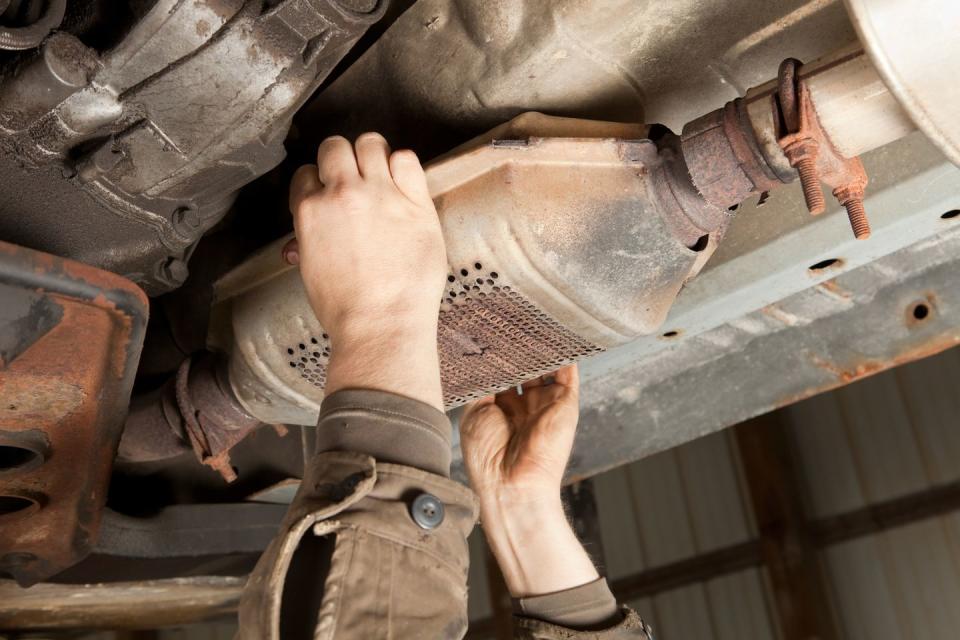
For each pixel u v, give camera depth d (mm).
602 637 1242
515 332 1179
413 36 1216
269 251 1297
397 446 843
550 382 1423
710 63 1155
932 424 7016
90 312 1005
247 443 1869
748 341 1922
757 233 1449
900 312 1750
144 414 1506
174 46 962
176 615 2262
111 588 1905
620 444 2064
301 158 1410
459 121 1233
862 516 7227
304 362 1283
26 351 997
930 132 879
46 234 1071
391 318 932
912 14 832
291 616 804
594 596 1277
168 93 990
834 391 7570
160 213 1118
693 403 1988
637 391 2061
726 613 7566
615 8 1074
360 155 1034
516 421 1402
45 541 1337
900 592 6965
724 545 7668
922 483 7000
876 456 7266
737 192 1068
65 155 1020
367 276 954
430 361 920
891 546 7070
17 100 952
